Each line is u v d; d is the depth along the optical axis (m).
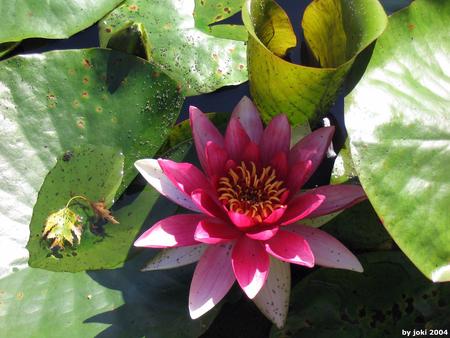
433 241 0.27
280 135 0.29
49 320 0.28
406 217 0.27
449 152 0.28
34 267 0.29
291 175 0.28
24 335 0.27
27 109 0.32
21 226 0.30
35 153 0.32
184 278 0.30
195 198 0.26
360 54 0.30
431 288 0.30
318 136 0.29
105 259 0.30
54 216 0.31
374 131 0.28
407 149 0.28
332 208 0.28
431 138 0.29
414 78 0.30
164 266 0.28
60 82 0.33
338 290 0.30
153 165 0.29
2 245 0.30
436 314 0.29
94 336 0.28
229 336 0.30
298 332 0.29
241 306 0.31
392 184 0.28
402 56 0.31
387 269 0.30
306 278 0.30
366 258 0.30
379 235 0.31
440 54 0.31
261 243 0.27
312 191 0.29
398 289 0.30
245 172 0.29
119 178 0.32
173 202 0.32
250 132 0.31
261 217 0.28
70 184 0.32
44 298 0.29
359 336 0.29
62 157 0.32
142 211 0.32
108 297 0.29
